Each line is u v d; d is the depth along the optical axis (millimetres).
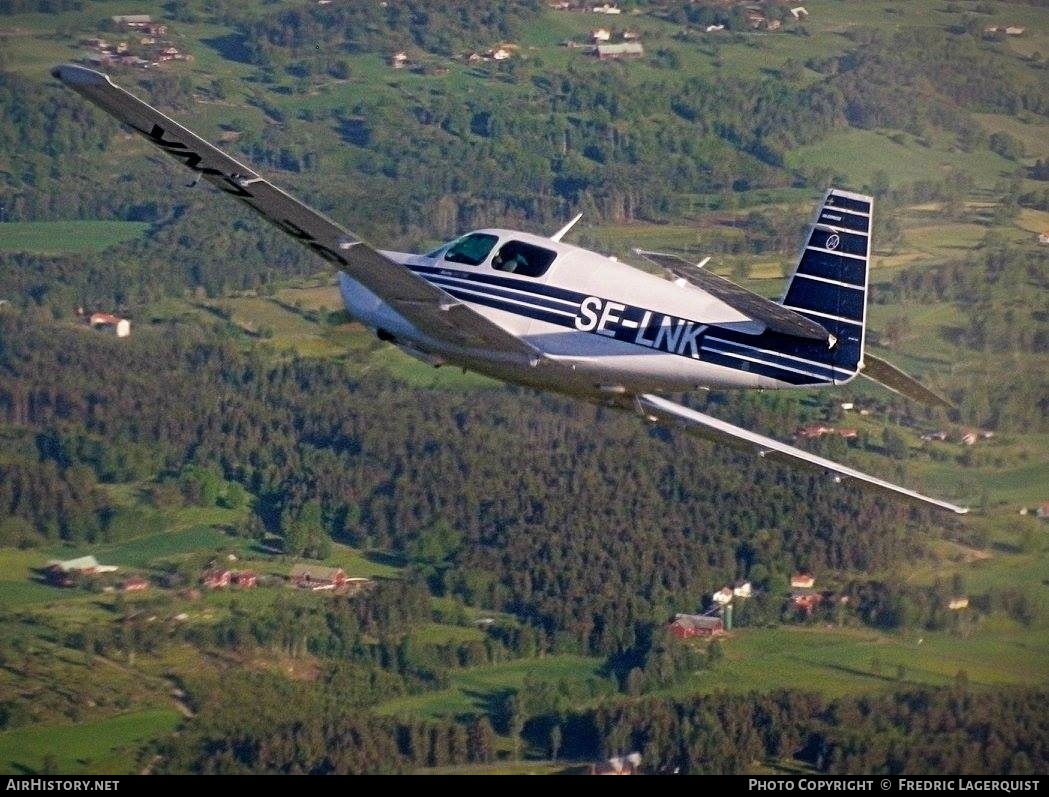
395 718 132125
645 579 165500
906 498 65812
